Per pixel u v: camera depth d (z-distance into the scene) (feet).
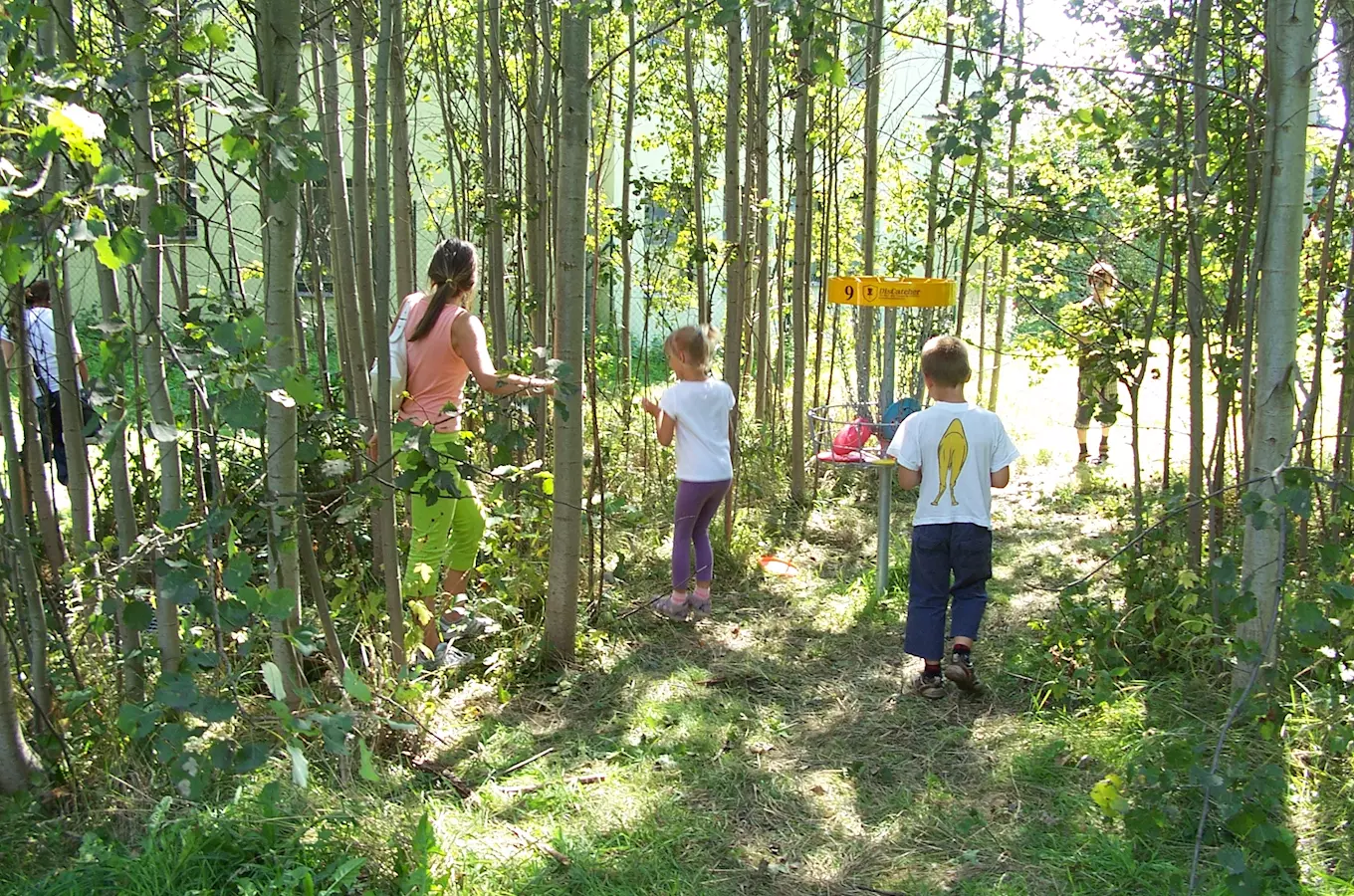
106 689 10.51
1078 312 16.67
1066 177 15.35
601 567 15.39
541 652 13.83
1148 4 14.58
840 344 29.96
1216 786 8.56
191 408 11.10
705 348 15.93
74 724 10.14
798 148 21.63
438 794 10.32
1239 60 13.46
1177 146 13.25
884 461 16.33
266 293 9.43
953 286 16.17
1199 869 9.00
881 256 27.96
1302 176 10.81
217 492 9.43
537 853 9.37
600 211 21.25
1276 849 8.32
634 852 9.50
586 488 20.12
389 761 10.78
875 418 18.28
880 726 12.36
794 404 22.36
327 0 12.90
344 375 13.83
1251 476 11.71
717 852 9.66
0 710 9.36
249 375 7.63
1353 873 8.79
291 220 9.13
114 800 9.41
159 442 9.20
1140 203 15.25
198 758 7.47
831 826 10.16
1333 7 11.89
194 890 8.14
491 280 18.75
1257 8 13.66
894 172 26.55
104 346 8.17
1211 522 13.51
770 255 30.32
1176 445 28.37
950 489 13.21
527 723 12.41
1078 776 10.88
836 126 23.34
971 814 10.28
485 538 14.89
